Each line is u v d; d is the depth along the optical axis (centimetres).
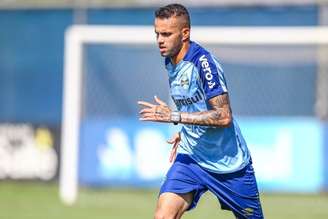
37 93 5769
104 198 4978
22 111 5769
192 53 2405
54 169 5644
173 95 2478
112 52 5597
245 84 5500
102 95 5550
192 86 2416
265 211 4512
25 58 5806
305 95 5438
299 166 5169
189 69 2405
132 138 5328
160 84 5566
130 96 5559
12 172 5706
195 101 2436
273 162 5200
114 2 5800
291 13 5488
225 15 5559
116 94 5553
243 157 2505
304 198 5028
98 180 5331
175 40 2384
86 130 5359
